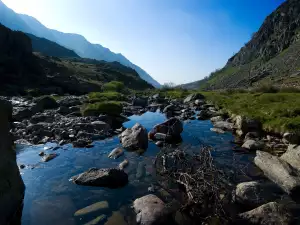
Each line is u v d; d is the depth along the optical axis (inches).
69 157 523.5
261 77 6220.5
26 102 1197.7
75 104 1258.0
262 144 567.2
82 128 737.0
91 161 499.2
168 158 462.9
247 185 340.2
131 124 902.4
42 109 1087.0
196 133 735.7
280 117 665.6
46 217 306.7
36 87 2142.0
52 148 579.8
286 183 366.3
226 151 556.7
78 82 2501.2
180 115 1079.0
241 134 691.4
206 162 386.9
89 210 319.0
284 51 7701.8
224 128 775.1
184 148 579.2
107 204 333.4
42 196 358.6
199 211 307.1
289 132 557.6
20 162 494.3
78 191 372.2
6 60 2325.3
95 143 629.9
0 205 269.9
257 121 681.0
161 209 305.0
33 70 2573.8
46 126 756.0
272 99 998.4
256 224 275.4
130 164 479.5
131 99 1688.0
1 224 266.2
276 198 343.9
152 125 882.1
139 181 403.5
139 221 289.0
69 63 5821.9
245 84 6501.0
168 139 650.2
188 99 1598.2
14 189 308.5
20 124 786.2
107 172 393.1
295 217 295.6
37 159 511.5
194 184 337.7
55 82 2365.9
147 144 613.6
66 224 291.7
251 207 316.5
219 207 297.3
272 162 428.8
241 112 827.4
